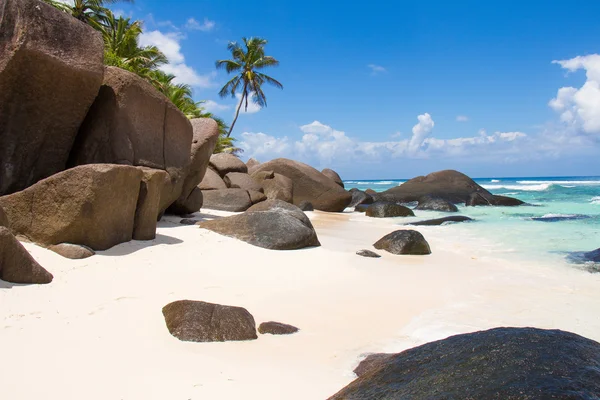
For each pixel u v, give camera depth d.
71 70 7.82
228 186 19.12
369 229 14.52
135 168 7.64
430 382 2.39
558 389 2.04
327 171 29.91
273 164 23.44
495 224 15.82
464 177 30.08
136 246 7.83
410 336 5.00
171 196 10.66
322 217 18.81
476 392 2.15
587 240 12.15
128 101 9.20
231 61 39.56
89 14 28.05
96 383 3.54
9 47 7.36
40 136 8.21
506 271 8.47
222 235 9.71
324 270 7.95
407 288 7.06
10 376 3.53
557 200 26.59
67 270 6.19
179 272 6.91
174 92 28.58
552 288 7.23
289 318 5.43
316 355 4.37
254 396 3.48
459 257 9.82
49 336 4.29
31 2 7.50
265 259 8.34
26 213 6.98
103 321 4.79
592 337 5.14
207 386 3.59
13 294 5.13
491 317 5.76
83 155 9.04
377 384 2.61
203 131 12.55
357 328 5.20
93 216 6.95
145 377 3.69
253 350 4.40
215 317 4.76
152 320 4.93
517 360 2.36
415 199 27.34
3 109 7.68
